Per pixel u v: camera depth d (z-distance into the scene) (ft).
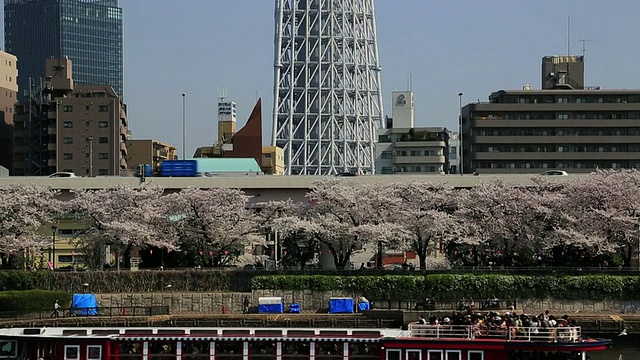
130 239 458.50
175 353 267.39
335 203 466.70
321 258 493.77
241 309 433.07
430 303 417.49
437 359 262.47
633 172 488.02
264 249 548.31
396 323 381.19
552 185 492.95
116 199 475.72
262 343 267.39
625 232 446.19
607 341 262.67
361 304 418.51
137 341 266.57
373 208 469.16
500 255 485.15
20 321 375.66
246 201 494.59
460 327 270.46
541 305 430.20
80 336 266.57
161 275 441.27
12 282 429.38
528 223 460.96
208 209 473.67
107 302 429.79
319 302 434.71
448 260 493.77
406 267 465.88
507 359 260.62
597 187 462.19
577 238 442.91
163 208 479.41
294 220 457.27
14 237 461.37
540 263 476.95
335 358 266.36
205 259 489.26
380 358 264.52
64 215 488.44
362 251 520.83
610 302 428.56
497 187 479.41
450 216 467.52
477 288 430.61
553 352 258.57
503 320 285.23
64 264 531.91
